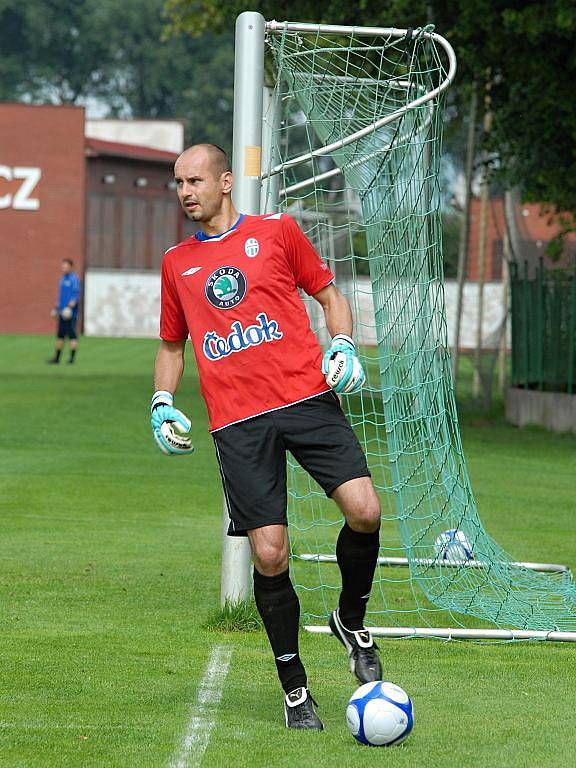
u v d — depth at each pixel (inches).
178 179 772.0
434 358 1144.2
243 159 1031.0
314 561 1315.2
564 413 2886.3
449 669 878.4
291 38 1107.3
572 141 3063.5
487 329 5821.9
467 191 3348.9
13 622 986.1
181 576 1187.9
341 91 1242.6
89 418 2709.2
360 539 759.1
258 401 752.3
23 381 3678.6
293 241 772.0
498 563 1187.9
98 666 855.7
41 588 1119.6
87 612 1029.2
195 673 844.6
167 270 786.2
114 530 1448.1
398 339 1157.7
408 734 695.1
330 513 1609.3
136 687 805.9
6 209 6914.4
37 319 6943.9
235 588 1007.0
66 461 2048.5
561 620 1026.1
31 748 676.7
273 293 759.7
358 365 757.9
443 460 1143.6
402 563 1325.0
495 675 862.5
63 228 6929.1
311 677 849.5
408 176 1170.6
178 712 753.0
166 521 1525.6
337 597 1135.0
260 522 741.3
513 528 1541.6
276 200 1181.7
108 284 6934.1
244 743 693.3
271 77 1365.7
